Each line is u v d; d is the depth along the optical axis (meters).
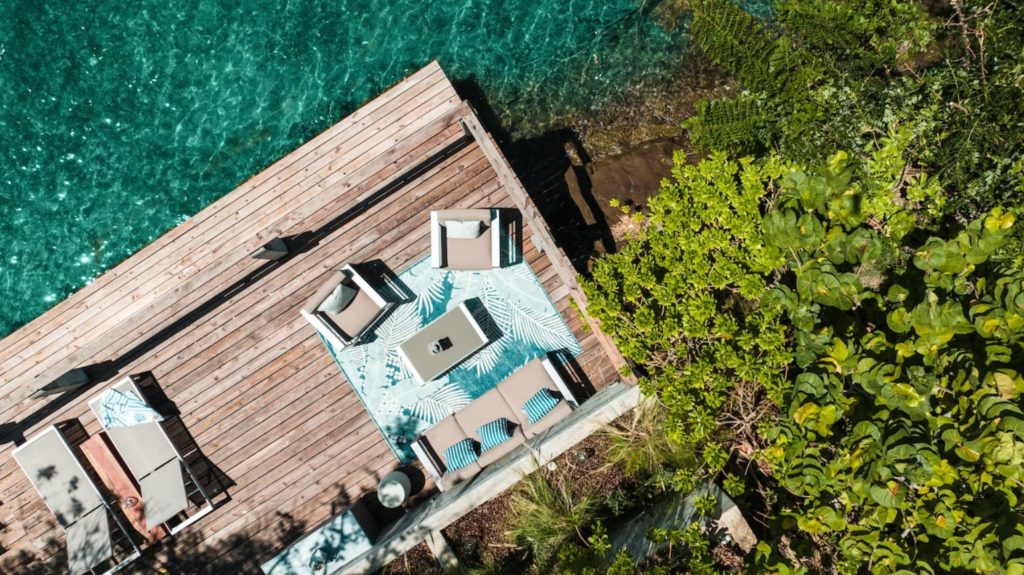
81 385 9.21
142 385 9.30
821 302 5.57
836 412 5.10
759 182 7.10
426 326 8.90
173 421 9.33
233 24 10.76
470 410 8.89
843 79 7.11
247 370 9.34
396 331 9.30
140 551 9.28
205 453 9.37
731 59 7.54
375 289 9.23
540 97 10.39
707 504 6.90
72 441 9.31
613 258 7.43
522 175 10.19
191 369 9.32
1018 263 5.81
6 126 10.88
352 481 9.31
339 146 9.74
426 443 8.94
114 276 9.83
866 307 5.80
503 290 9.28
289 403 9.35
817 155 7.34
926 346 4.84
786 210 6.22
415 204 9.19
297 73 10.67
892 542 4.94
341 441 9.34
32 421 9.30
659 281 8.03
